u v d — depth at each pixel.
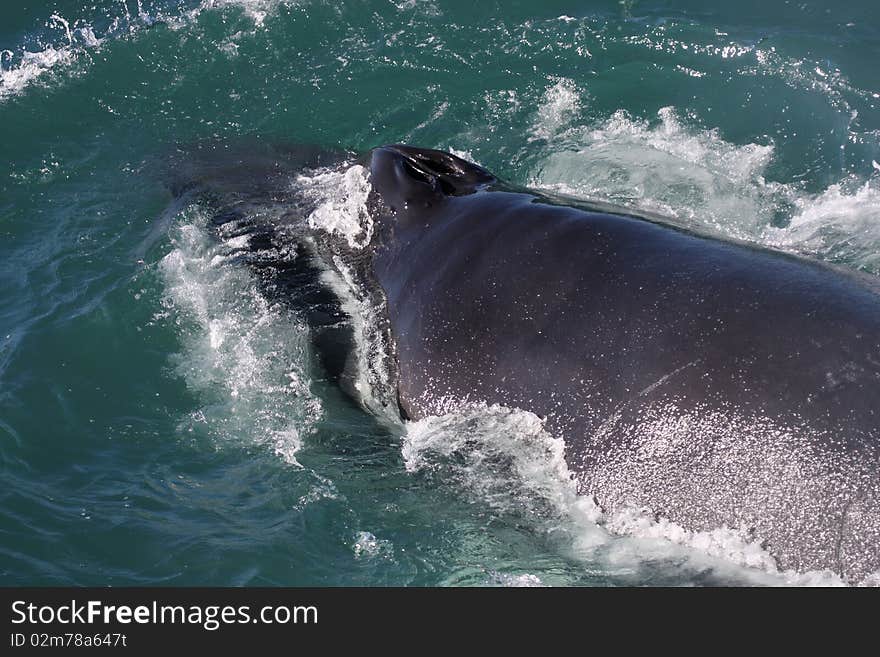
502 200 9.66
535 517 7.94
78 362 10.99
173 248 12.35
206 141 14.91
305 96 15.93
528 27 16.97
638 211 9.59
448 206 9.88
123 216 13.34
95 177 14.31
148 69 16.59
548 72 16.05
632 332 7.73
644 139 14.55
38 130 15.31
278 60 16.70
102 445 9.96
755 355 7.13
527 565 7.91
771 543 6.73
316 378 10.07
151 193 13.74
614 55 16.27
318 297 10.61
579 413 7.79
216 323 11.20
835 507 6.53
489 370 8.46
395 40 16.91
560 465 7.82
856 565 6.43
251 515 9.03
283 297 10.92
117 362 10.98
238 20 17.36
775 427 6.85
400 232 9.98
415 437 8.89
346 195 10.87
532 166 14.19
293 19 17.31
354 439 9.43
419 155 10.62
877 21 16.98
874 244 11.73
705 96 15.34
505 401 8.29
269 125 15.45
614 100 15.39
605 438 7.59
